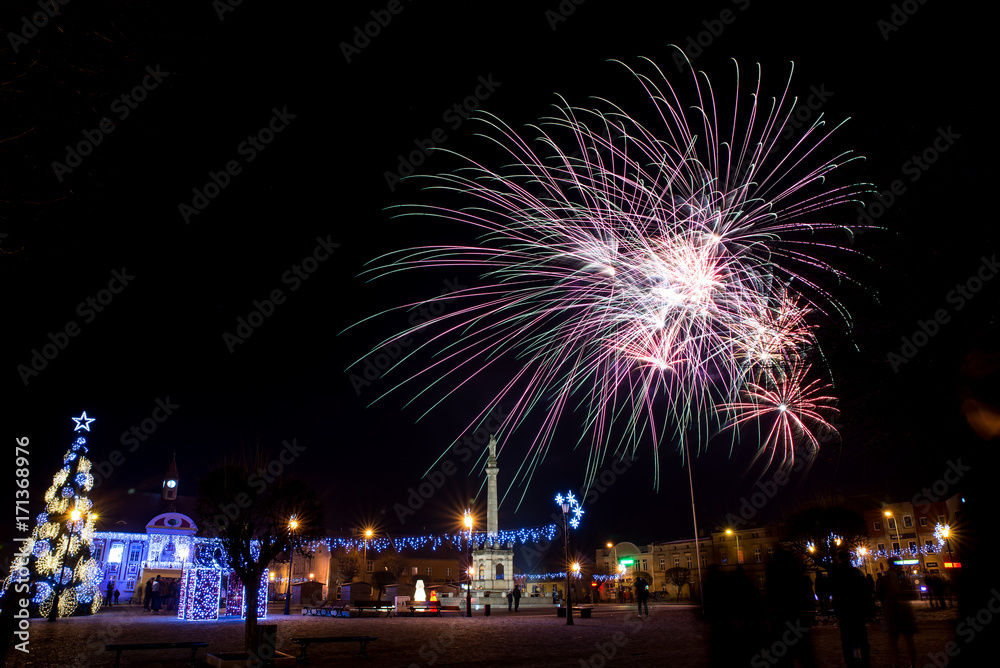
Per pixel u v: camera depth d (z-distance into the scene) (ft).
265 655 45.52
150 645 44.45
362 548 255.70
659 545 263.29
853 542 105.91
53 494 103.55
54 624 86.58
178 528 178.91
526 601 182.19
